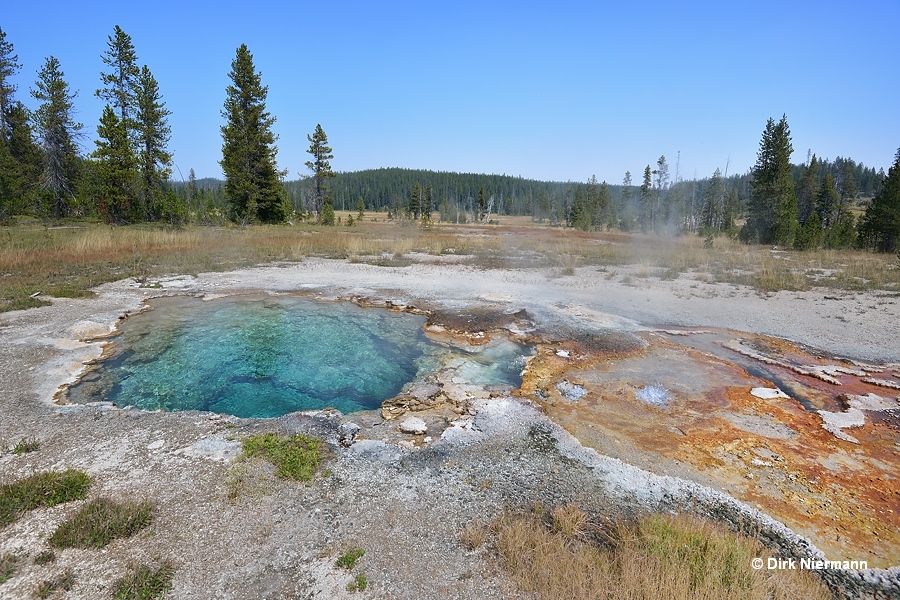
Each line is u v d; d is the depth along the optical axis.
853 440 5.64
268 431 5.63
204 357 8.46
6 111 31.61
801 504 4.54
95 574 3.45
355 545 3.85
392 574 3.56
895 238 22.95
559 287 13.67
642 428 5.94
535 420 6.09
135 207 28.64
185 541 3.81
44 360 7.66
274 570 3.56
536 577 3.53
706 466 5.14
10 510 4.04
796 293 13.05
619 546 3.88
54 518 4.02
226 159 31.30
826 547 4.02
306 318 10.75
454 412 6.34
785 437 5.72
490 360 8.30
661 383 7.24
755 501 4.59
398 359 8.45
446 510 4.34
